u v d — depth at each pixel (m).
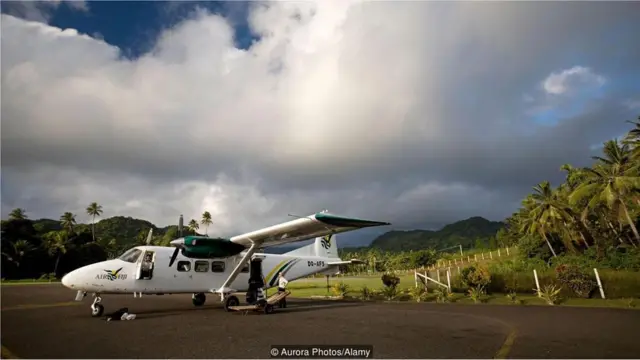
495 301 15.62
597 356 6.11
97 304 11.44
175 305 15.29
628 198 26.42
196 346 6.89
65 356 6.17
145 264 12.29
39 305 15.52
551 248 34.91
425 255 74.50
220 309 13.52
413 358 6.05
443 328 8.82
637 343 7.07
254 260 14.84
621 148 28.05
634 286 14.83
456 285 18.91
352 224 11.90
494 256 50.41
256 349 6.66
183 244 12.75
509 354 6.26
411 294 17.27
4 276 56.69
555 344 7.01
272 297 12.59
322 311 12.55
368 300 17.48
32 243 61.19
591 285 15.49
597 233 31.89
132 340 7.43
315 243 19.66
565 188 37.66
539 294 16.05
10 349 6.66
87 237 72.44
